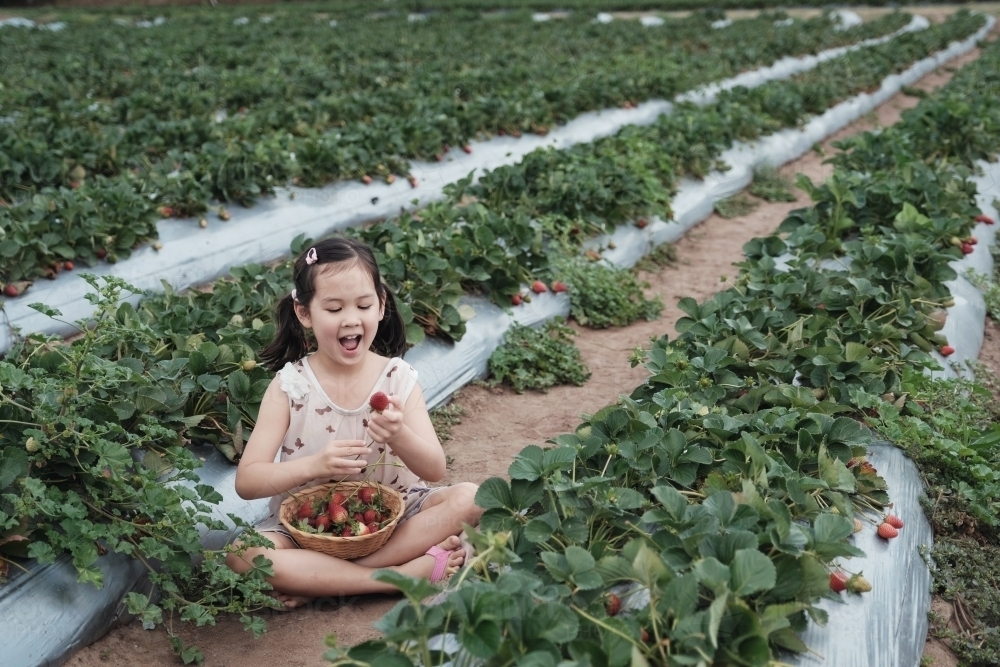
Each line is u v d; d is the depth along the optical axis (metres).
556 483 3.37
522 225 7.21
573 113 12.67
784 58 20.56
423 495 4.02
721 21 28.75
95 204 7.25
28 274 6.53
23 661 3.30
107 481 3.67
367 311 3.65
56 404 3.79
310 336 4.45
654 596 2.80
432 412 5.81
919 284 6.14
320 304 3.61
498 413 5.97
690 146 11.09
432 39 21.98
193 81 14.56
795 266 6.56
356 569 3.78
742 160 12.18
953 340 6.30
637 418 4.10
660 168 10.50
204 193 8.01
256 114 11.34
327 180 9.21
